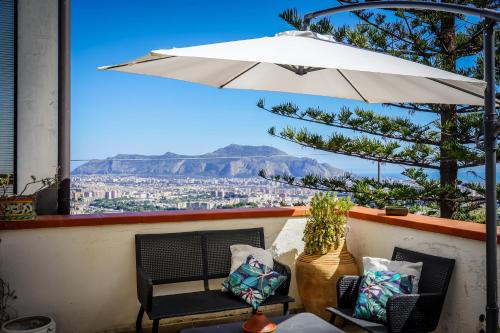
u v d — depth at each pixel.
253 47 2.13
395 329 2.79
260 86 3.34
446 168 8.64
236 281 3.45
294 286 4.18
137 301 3.70
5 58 3.83
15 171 3.84
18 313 3.42
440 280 3.00
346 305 3.22
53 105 3.92
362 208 4.21
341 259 3.71
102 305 3.62
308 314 2.77
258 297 3.34
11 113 3.85
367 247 3.92
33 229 3.44
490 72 2.28
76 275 3.55
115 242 3.63
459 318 3.02
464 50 8.63
